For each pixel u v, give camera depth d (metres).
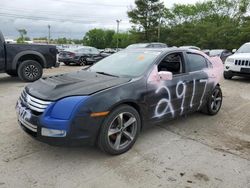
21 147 3.88
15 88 8.37
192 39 51.06
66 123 3.20
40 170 3.30
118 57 4.92
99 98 3.39
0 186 2.96
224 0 61.44
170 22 65.31
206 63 5.41
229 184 3.13
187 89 4.74
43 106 3.30
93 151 3.82
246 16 51.97
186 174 3.32
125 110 3.69
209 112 5.68
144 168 3.42
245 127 5.09
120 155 3.75
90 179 3.15
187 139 4.40
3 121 5.00
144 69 4.19
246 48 11.34
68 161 3.54
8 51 8.96
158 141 4.27
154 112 4.17
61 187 2.98
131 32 58.31
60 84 3.65
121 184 3.07
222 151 3.98
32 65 9.63
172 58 4.66
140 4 55.59
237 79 11.47
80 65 18.33
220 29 46.81
